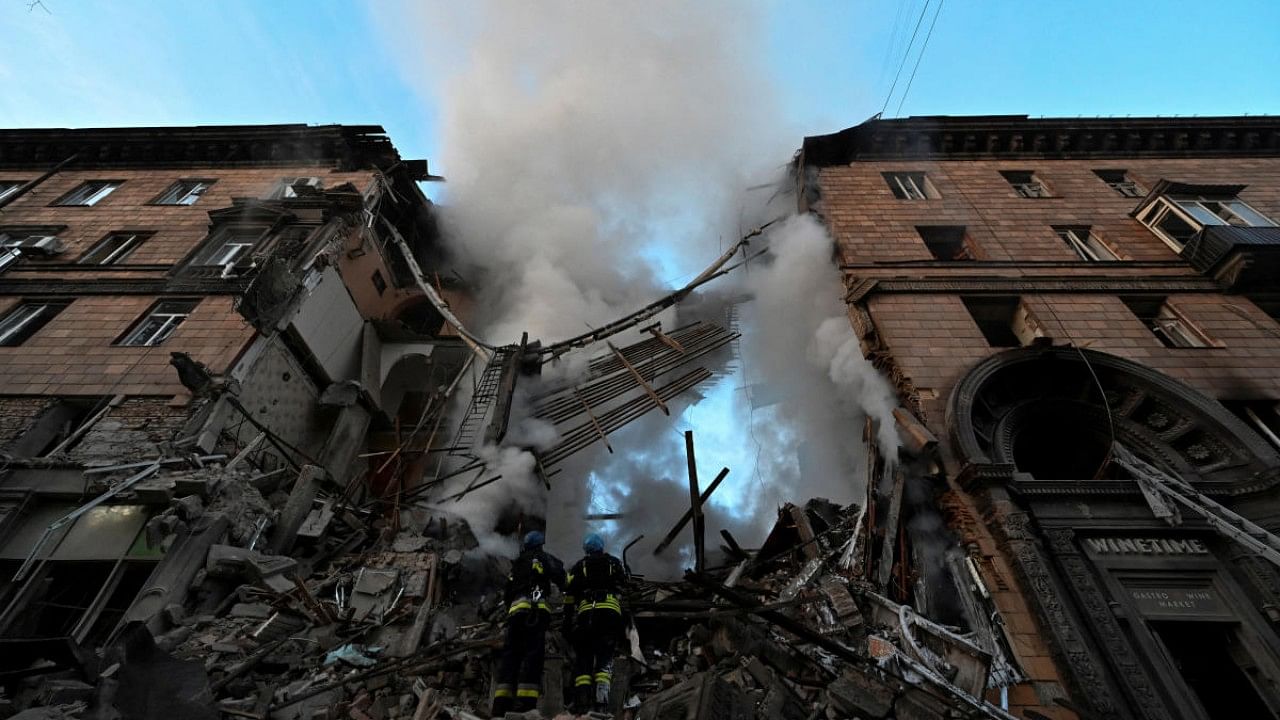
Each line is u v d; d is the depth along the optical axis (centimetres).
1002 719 529
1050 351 987
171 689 437
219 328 1198
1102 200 1499
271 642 629
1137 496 805
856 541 874
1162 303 1182
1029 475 823
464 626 750
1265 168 1583
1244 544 714
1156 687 627
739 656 602
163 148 1864
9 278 1354
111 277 1355
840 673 588
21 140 1861
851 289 1218
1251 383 973
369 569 778
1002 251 1320
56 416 1044
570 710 519
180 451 934
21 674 425
